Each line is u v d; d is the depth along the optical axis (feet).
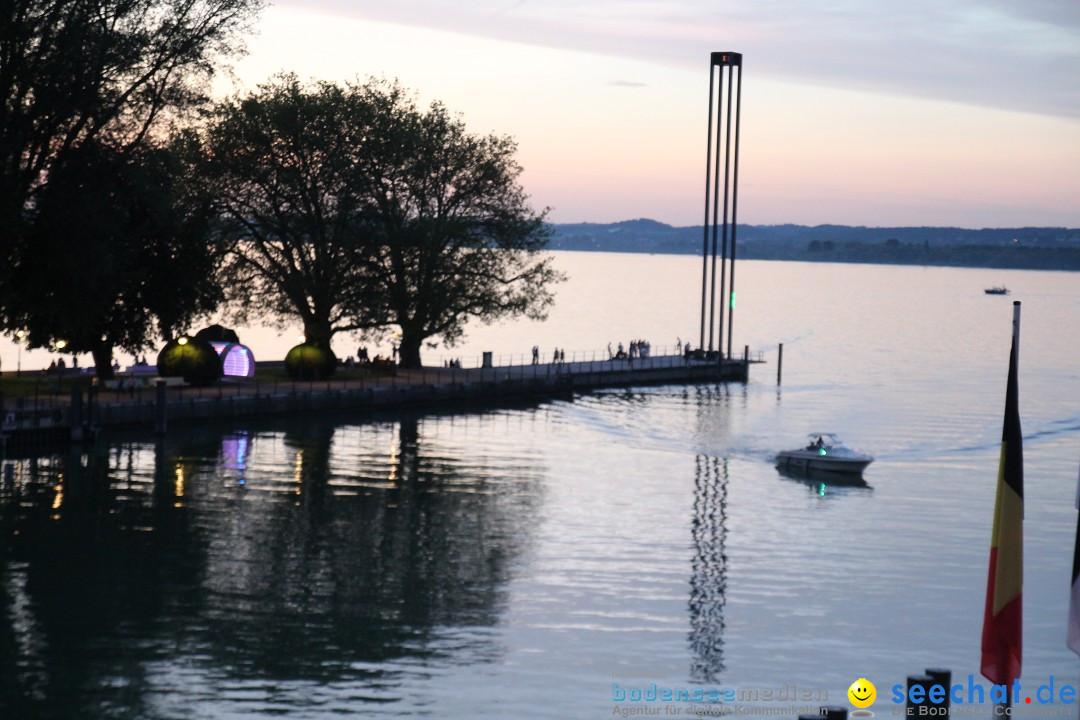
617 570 188.96
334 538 203.21
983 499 250.98
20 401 262.88
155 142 282.56
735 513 232.32
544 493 244.83
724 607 171.42
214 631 155.53
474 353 583.58
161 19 269.64
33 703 131.23
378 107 367.04
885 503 245.04
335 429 314.55
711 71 493.77
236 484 240.53
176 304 306.14
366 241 364.38
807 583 184.44
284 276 367.04
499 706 133.90
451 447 295.48
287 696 135.03
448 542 203.31
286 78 359.46
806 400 415.64
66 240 258.78
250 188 358.84
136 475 243.40
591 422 349.00
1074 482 271.08
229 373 344.69
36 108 254.68
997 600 87.04
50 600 165.58
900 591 181.06
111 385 307.17
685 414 372.99
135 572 179.83
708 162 493.77
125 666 142.61
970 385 481.46
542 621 163.32
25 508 213.66
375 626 159.53
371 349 570.87
